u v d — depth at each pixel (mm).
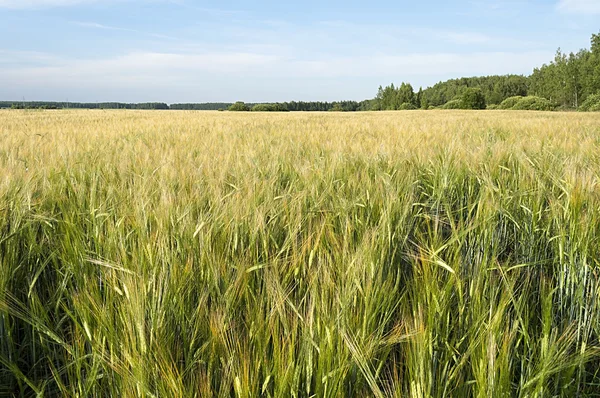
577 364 1516
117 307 1552
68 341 1779
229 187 3270
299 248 2062
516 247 2910
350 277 1560
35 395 1747
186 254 1943
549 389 1578
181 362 1406
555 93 62562
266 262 1961
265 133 8734
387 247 2043
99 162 4145
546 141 6469
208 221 2141
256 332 1425
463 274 2010
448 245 2105
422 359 1302
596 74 54156
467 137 7422
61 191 3018
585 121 13625
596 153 4715
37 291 2219
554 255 2537
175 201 2480
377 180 3068
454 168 3869
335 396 1294
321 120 16828
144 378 1291
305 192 2758
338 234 2307
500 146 4770
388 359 1665
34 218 2518
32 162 3967
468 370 1516
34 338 1894
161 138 7484
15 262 2160
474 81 120000
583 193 2531
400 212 2582
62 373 1766
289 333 1407
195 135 8094
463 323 1699
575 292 2129
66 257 2154
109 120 16969
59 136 7508
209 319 1588
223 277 1791
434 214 3092
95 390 1489
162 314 1505
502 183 3463
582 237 2219
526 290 2133
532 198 3012
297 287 1888
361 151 4797
